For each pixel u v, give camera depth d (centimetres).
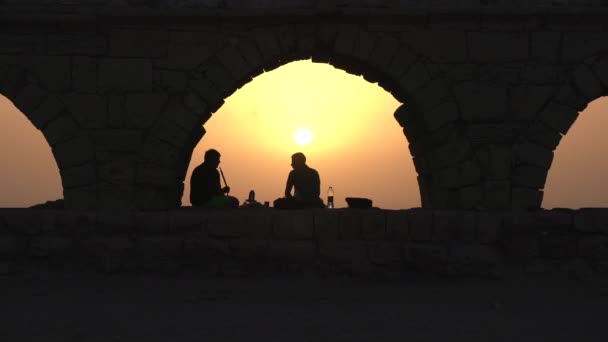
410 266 1252
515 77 1391
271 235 1268
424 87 1384
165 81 1373
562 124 1385
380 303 1005
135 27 1375
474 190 1375
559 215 1282
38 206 1524
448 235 1278
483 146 1384
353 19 1378
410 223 1276
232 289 1129
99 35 1374
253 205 1506
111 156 1362
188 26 1377
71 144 1361
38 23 1358
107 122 1366
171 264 1259
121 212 1323
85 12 1359
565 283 1212
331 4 1370
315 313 910
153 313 896
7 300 999
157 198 1359
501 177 1373
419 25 1391
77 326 804
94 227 1290
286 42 1380
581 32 1396
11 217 1290
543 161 1381
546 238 1279
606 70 1385
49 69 1366
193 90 1373
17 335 752
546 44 1393
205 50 1378
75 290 1102
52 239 1280
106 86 1370
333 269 1249
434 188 1416
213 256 1259
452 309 952
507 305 988
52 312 896
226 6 1382
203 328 798
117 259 1264
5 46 1364
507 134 1384
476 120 1385
